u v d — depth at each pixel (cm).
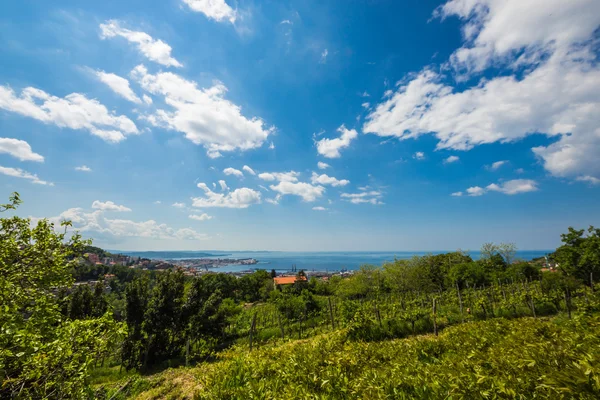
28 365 571
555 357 525
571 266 2577
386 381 556
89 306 2742
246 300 7438
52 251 842
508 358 571
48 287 830
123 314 2519
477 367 547
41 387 560
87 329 689
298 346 984
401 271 4459
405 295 4025
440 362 704
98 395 1016
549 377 425
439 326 1759
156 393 964
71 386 598
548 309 1977
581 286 2264
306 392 551
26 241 829
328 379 607
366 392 518
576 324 834
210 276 7312
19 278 771
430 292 4116
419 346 901
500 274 3678
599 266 2334
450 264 5153
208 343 2638
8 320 561
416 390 498
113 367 2402
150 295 2842
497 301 2492
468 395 445
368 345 950
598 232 2462
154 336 2447
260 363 793
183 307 2717
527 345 634
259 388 609
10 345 561
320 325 2852
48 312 742
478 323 1234
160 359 2495
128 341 2284
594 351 505
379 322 1667
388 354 841
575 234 2648
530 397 407
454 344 900
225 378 713
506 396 417
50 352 566
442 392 475
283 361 788
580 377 397
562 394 381
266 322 3681
